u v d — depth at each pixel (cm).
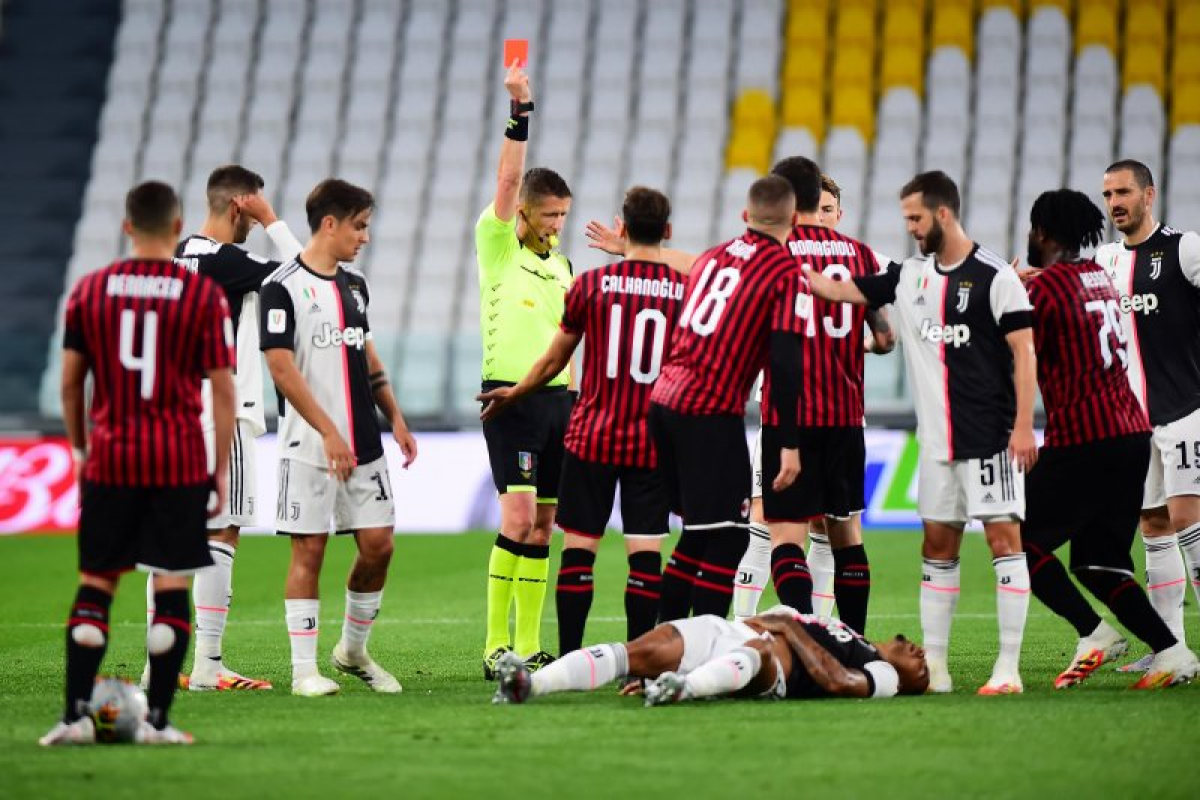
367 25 8462
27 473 5728
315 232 2416
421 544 5294
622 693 2205
